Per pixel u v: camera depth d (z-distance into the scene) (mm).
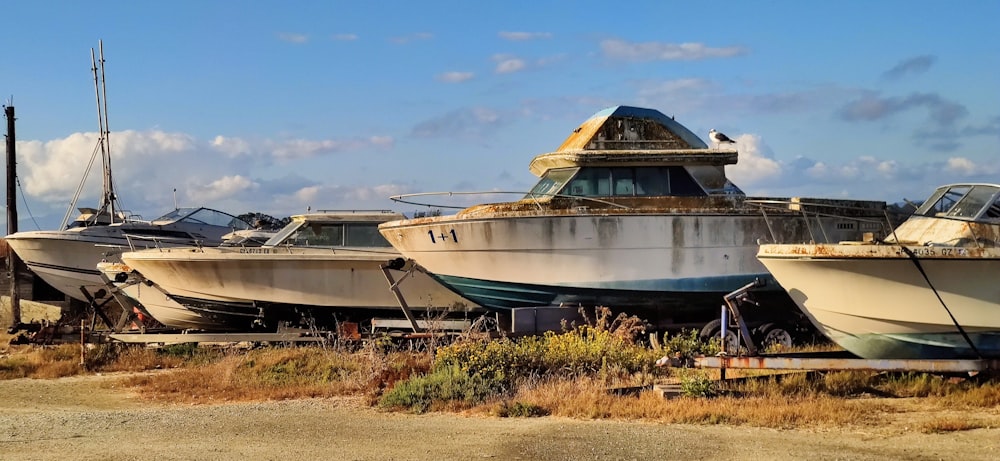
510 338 16234
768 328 16516
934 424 9844
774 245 13234
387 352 16766
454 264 17125
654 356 14055
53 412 12859
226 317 20219
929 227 13875
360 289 19250
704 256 16750
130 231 24984
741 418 10477
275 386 14859
